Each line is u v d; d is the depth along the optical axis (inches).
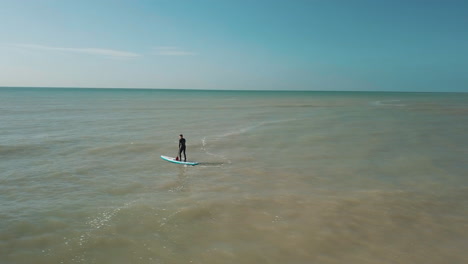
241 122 1632.6
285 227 411.8
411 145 976.9
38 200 512.4
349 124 1528.1
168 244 368.2
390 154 853.2
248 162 780.0
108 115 1974.7
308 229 406.0
